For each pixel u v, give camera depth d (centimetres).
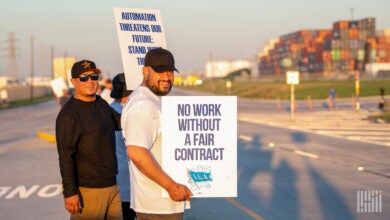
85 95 512
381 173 1356
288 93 8712
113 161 525
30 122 3991
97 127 509
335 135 2452
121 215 538
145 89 416
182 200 393
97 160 511
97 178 512
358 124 3077
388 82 8550
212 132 401
